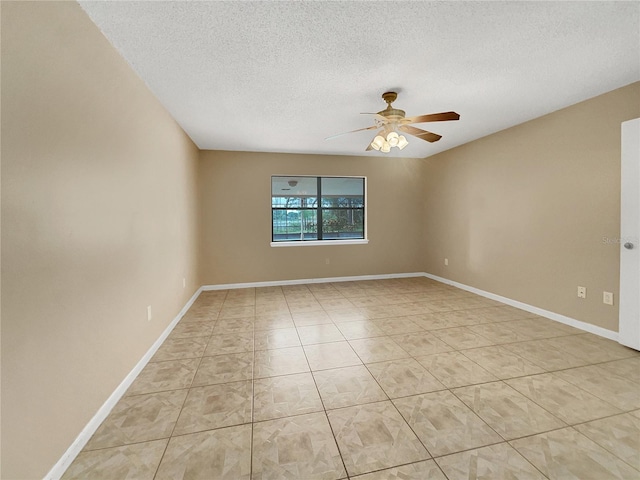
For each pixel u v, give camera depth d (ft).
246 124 11.37
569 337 9.05
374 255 17.95
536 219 11.14
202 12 5.26
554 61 7.11
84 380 5.01
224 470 4.41
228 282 15.87
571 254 9.93
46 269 4.19
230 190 15.67
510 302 12.41
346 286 16.19
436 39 6.19
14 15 3.69
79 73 5.03
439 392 6.31
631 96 8.25
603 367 7.25
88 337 5.16
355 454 4.68
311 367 7.44
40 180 4.10
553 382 6.63
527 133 11.39
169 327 9.71
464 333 9.47
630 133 8.08
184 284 11.81
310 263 16.99
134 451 4.77
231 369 7.38
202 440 5.01
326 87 8.34
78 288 4.91
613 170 8.71
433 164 17.38
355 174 17.34
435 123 11.65
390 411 5.72
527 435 5.04
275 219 17.01
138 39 6.02
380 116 8.50
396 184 18.08
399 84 8.21
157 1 4.95
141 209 7.57
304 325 10.35
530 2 5.12
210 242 15.55
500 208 12.76
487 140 13.35
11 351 3.58
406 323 10.43
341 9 5.24
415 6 5.20
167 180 9.74
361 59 6.92
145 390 6.49
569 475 4.23
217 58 6.79
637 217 8.00
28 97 3.91
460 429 5.20
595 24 5.74
